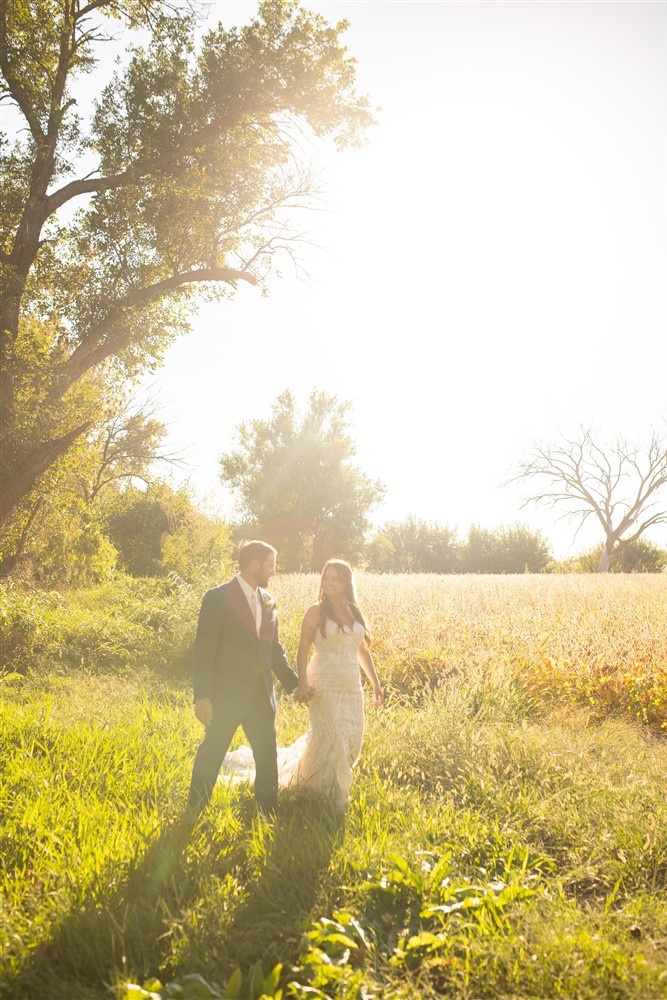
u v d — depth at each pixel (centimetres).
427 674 980
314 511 4953
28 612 1109
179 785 491
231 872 360
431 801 482
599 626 1169
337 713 490
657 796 491
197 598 1423
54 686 894
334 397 5144
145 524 2975
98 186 1667
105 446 2998
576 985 268
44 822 402
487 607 1467
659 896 360
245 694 464
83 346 1728
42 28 1597
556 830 440
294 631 1230
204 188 1798
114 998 262
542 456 4925
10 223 1667
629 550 5028
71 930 297
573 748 597
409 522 5656
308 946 290
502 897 331
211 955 292
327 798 471
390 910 336
